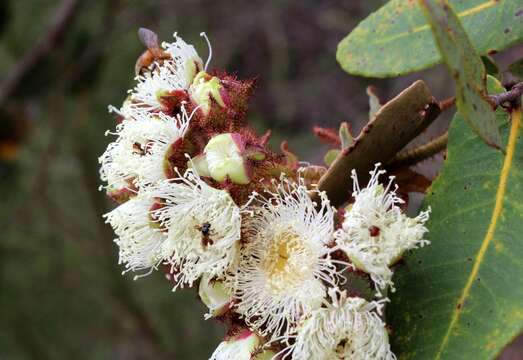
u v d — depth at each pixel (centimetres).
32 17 79
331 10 98
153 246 27
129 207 26
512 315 23
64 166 84
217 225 25
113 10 72
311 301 24
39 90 70
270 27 97
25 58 68
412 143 28
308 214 25
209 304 26
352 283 25
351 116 96
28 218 84
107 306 90
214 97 27
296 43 101
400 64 29
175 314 91
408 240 24
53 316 91
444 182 25
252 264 26
